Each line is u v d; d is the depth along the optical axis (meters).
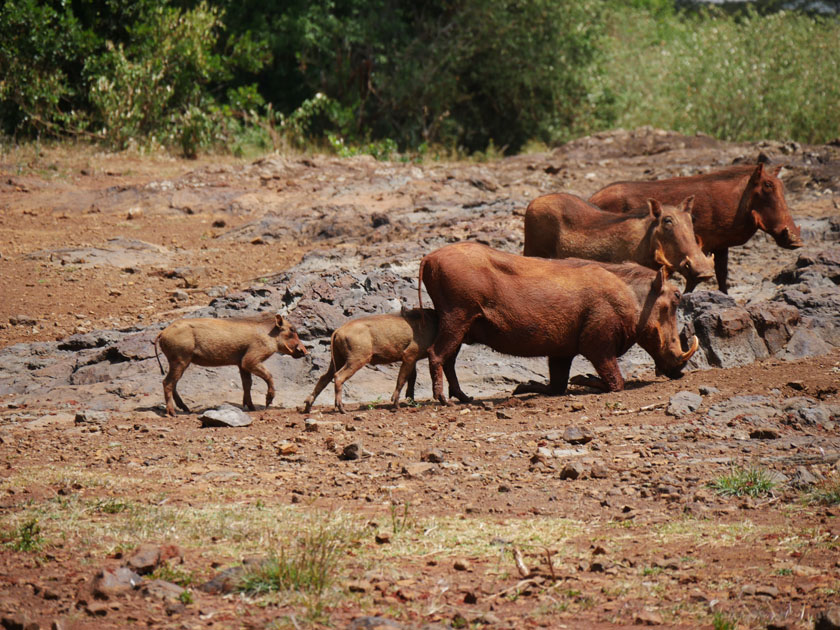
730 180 38.28
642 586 14.55
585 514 18.59
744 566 15.30
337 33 95.19
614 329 30.84
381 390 33.66
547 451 23.48
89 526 17.67
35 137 79.12
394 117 101.31
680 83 92.50
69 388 33.62
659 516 18.17
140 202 60.16
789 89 88.19
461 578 15.07
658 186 38.34
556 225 35.59
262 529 17.44
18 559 15.72
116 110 76.88
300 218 55.47
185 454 24.73
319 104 87.06
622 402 28.80
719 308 33.91
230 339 31.27
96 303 44.22
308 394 33.69
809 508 18.31
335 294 38.94
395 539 16.92
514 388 33.72
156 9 83.56
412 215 53.16
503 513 18.75
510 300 30.70
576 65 101.69
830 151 63.16
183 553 15.97
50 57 79.31
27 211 58.28
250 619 13.14
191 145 77.88
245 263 49.53
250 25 94.50
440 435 26.12
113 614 13.22
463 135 104.81
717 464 21.64
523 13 99.69
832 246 45.16
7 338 40.16
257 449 25.23
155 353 33.78
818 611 13.22
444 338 30.81
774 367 31.28
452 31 100.81
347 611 13.58
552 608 13.72
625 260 34.41
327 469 22.81
